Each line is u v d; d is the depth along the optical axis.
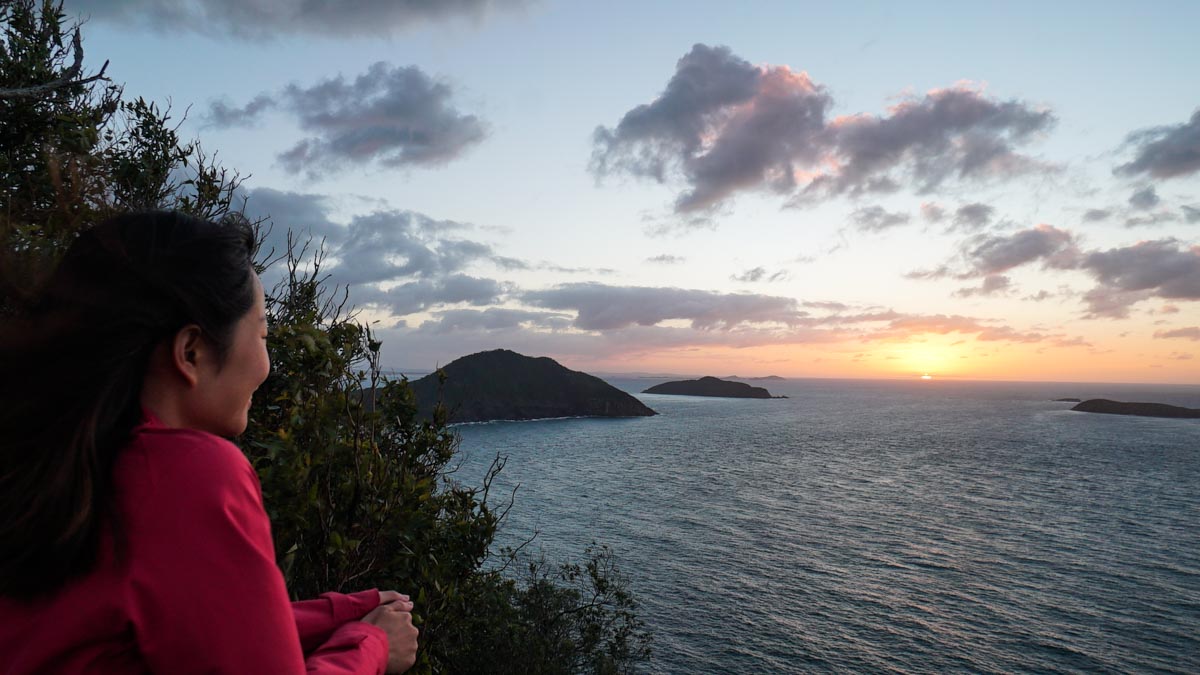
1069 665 55.25
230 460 0.90
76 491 0.78
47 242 1.67
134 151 4.35
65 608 0.77
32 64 4.32
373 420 3.25
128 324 0.88
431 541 3.35
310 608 1.26
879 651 56.38
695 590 69.31
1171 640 60.84
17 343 0.84
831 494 127.75
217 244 1.00
